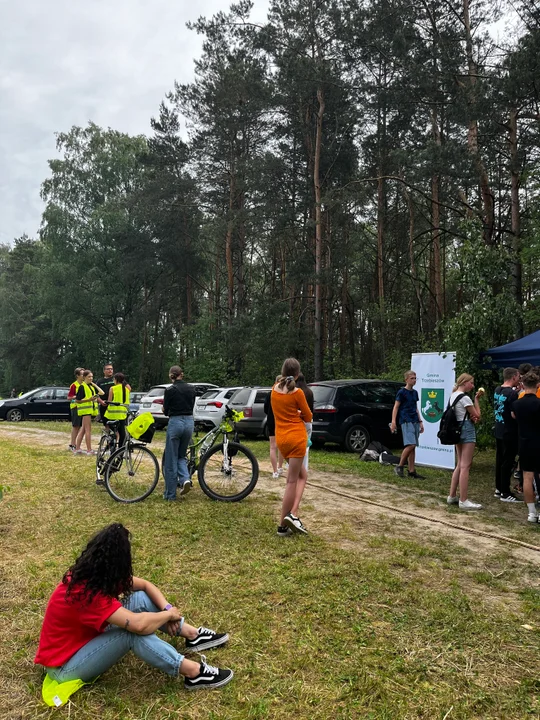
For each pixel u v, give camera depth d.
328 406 12.08
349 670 3.08
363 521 6.23
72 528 5.82
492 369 9.94
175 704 2.78
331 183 26.30
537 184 16.41
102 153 39.44
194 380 26.78
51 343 46.41
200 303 41.06
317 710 2.73
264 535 5.56
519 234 17.92
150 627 2.88
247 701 2.80
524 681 2.98
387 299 28.25
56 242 38.53
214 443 7.45
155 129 31.86
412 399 9.18
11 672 3.08
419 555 5.05
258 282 38.34
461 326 9.93
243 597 4.04
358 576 4.45
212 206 31.05
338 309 36.44
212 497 7.15
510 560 4.96
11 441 14.40
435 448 9.93
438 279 25.12
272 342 24.34
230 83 25.38
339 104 23.98
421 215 26.92
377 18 18.33
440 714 2.70
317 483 8.54
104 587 2.85
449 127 22.41
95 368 39.41
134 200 32.75
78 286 38.19
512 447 7.38
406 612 3.81
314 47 22.64
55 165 39.38
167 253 34.41
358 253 30.59
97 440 14.79
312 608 3.84
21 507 6.75
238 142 29.08
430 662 3.17
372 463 10.55
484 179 17.58
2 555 5.02
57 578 4.44
